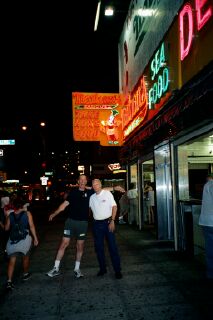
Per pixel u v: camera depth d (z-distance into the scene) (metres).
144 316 4.38
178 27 7.88
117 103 14.52
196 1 6.69
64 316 4.51
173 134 7.24
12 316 4.60
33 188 51.06
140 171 12.91
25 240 5.99
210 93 5.03
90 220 17.67
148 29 10.77
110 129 14.37
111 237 6.31
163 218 10.20
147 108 10.55
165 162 10.28
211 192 5.71
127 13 14.46
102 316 4.45
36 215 24.23
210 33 6.13
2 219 11.05
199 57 6.65
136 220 14.30
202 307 4.59
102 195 6.41
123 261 7.50
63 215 23.73
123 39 15.49
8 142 23.88
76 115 14.22
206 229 5.81
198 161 11.72
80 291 5.54
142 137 9.91
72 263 7.63
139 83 11.76
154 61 9.85
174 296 5.07
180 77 7.74
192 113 5.88
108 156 32.94
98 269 6.95
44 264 7.68
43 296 5.38
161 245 9.29
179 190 8.56
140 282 5.87
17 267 7.52
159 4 9.48
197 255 7.40
